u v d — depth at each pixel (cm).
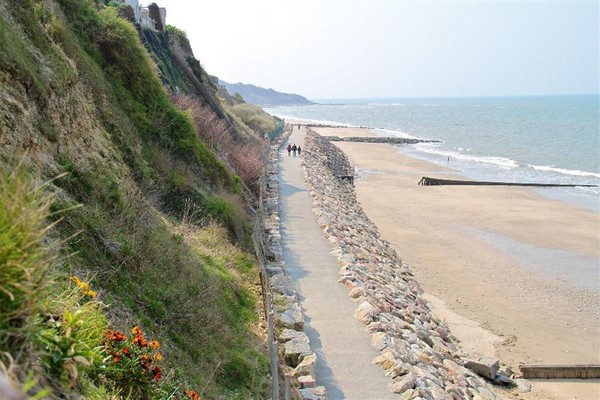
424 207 3831
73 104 1120
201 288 1065
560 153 7025
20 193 369
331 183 3825
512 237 3128
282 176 3712
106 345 523
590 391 1530
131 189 1182
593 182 4903
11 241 347
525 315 2045
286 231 2270
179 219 1495
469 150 7556
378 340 1248
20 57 929
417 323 1609
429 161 6359
